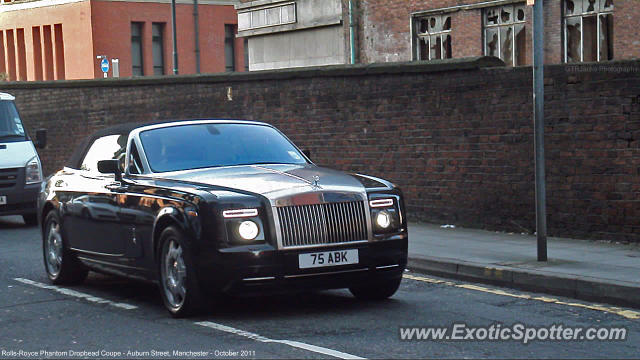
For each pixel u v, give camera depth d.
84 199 9.28
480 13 22.80
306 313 7.88
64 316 8.07
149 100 20.28
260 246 7.37
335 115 15.51
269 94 16.89
